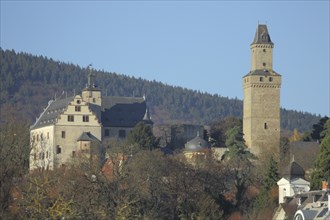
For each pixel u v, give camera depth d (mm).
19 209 106438
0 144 110188
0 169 104250
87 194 150250
